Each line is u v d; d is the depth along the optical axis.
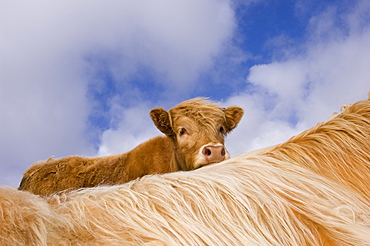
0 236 1.34
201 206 1.68
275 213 1.69
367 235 1.65
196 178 1.87
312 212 1.72
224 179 1.84
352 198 1.89
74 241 1.45
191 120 6.73
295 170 2.00
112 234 1.51
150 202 1.70
